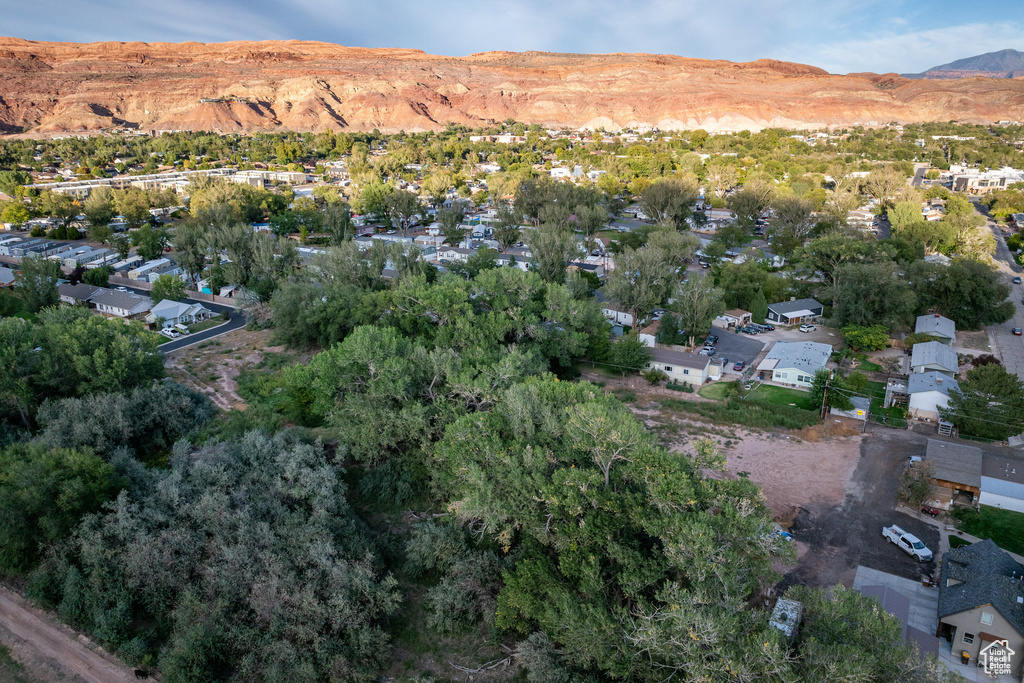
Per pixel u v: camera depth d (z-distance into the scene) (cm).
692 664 2403
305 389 5322
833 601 2544
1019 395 5106
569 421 3481
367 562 3444
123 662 3212
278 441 4259
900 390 5862
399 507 4256
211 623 3200
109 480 3928
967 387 5300
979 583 3017
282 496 3881
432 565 3641
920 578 3478
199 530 3612
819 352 6788
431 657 3228
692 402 6000
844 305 7512
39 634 3384
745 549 2684
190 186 18788
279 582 3281
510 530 3453
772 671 2311
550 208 13412
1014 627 2753
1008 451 4875
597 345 6869
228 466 4012
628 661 2709
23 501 3650
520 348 6128
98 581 3466
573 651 2884
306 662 3027
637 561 2914
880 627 2375
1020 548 3688
